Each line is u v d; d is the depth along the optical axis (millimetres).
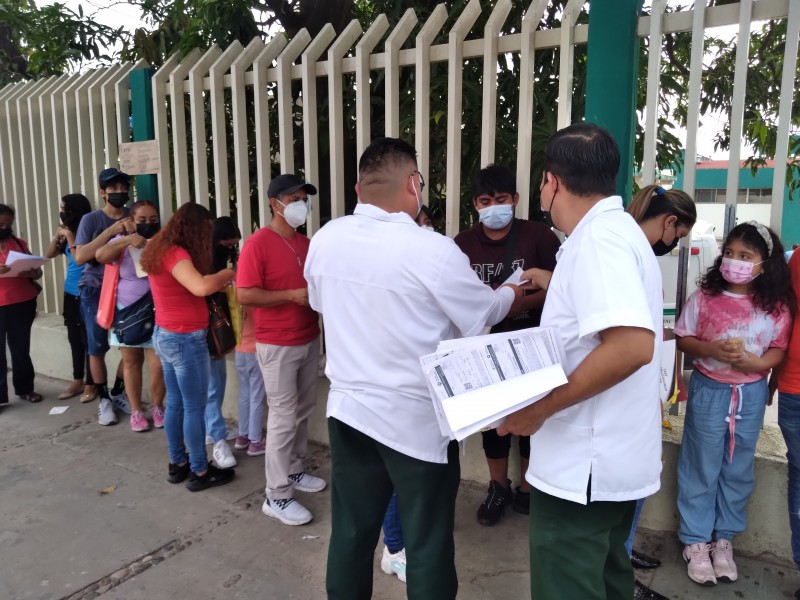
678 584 2535
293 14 4691
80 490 3416
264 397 4004
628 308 1368
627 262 1428
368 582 2070
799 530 2426
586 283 1441
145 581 2623
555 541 1606
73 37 6082
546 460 1599
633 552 2705
